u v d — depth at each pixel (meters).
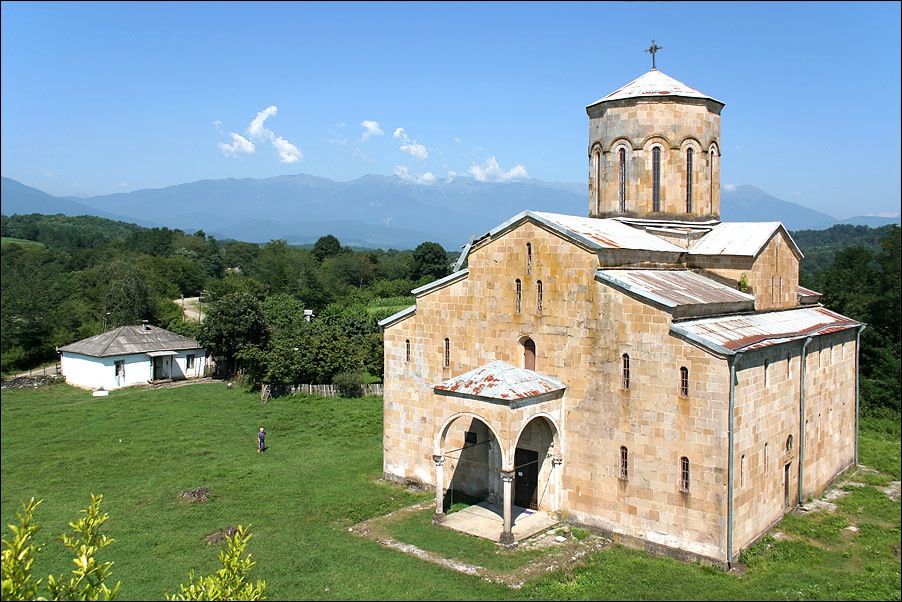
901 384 49.88
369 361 65.31
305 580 22.88
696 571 23.53
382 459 38.59
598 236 29.50
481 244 31.14
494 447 31.14
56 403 54.34
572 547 25.83
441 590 22.14
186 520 28.84
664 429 25.14
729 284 32.41
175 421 48.03
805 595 21.62
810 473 31.92
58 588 12.16
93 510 13.00
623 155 35.22
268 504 30.95
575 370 27.80
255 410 52.41
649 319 25.55
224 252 167.88
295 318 81.94
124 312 78.25
